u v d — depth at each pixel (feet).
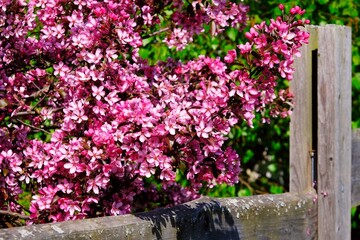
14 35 11.34
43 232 8.16
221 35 19.58
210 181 10.05
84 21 10.93
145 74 11.73
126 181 10.31
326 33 12.00
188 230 9.62
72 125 10.09
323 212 12.01
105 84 10.07
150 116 8.90
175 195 12.89
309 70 12.11
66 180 9.90
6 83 11.06
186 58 18.69
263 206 10.87
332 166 12.07
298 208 11.51
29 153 10.45
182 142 9.16
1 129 10.93
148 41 18.08
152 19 12.04
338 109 12.10
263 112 12.53
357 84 19.81
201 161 9.46
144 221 9.09
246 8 12.56
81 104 9.98
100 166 9.32
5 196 11.14
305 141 12.15
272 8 19.44
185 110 9.34
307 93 12.12
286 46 9.32
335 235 12.17
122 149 9.07
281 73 9.50
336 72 12.03
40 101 10.86
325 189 12.03
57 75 11.30
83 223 8.64
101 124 9.95
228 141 19.88
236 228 10.43
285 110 12.38
